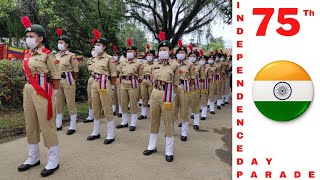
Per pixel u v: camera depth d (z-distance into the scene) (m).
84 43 10.85
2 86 6.36
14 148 4.29
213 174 3.53
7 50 9.33
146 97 6.70
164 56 3.90
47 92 3.33
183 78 5.00
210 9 14.20
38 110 3.30
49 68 3.36
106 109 4.65
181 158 4.09
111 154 4.16
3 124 5.45
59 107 5.36
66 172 3.49
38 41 3.32
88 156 4.05
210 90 7.62
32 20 10.01
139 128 5.80
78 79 8.11
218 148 4.60
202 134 5.48
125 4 12.52
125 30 12.20
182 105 4.98
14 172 3.46
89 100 6.00
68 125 5.81
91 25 10.69
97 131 4.93
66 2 10.19
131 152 4.28
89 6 10.76
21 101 6.84
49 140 3.39
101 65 4.64
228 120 6.79
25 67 3.31
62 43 5.20
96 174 3.46
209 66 7.50
